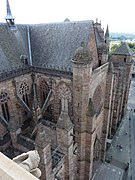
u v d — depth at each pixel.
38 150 24.44
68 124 28.94
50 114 45.66
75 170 42.72
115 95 61.19
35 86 45.00
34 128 37.19
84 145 40.19
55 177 29.77
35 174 6.24
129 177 49.94
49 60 40.88
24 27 46.41
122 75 62.12
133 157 57.31
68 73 36.66
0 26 40.16
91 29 36.19
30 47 45.44
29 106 46.16
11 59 39.59
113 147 61.59
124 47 68.44
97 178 49.78
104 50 41.06
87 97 34.97
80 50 31.72
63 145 30.73
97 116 42.19
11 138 33.41
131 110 85.50
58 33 41.00
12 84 38.62
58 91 40.53
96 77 38.12
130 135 67.19
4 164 3.62
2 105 37.50
